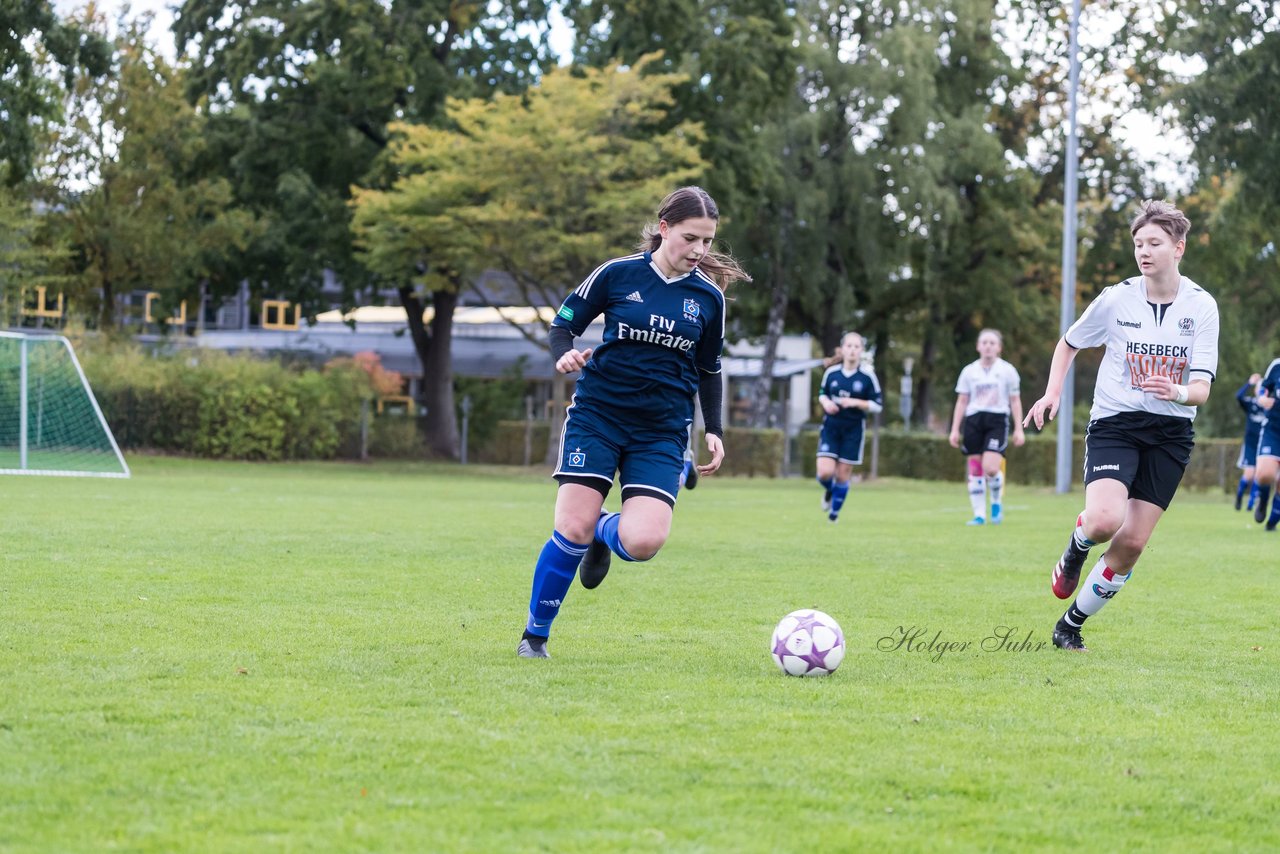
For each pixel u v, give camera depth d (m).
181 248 54.78
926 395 75.62
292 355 63.84
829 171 60.19
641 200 45.59
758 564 15.27
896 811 5.23
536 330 63.53
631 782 5.51
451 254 47.28
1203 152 45.09
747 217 55.59
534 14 54.12
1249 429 30.67
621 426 8.38
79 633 9.04
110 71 40.03
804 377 82.81
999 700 7.44
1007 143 72.81
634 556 8.26
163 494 26.94
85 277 56.72
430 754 5.88
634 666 8.30
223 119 54.50
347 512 22.73
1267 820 5.26
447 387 57.19
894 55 58.59
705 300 8.40
